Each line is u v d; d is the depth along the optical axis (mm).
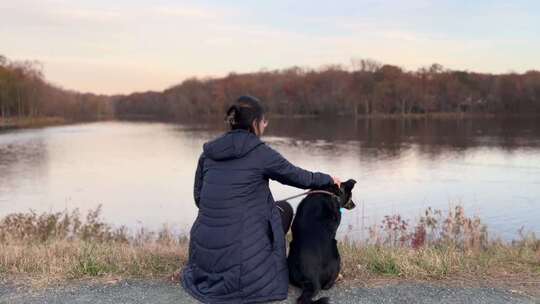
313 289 3924
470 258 5148
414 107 129125
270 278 3869
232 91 144000
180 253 5387
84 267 4781
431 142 46000
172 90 171750
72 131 75062
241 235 3844
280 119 112938
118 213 16453
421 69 138000
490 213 15547
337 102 130625
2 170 28609
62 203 18531
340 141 48219
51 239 8516
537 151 36438
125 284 4473
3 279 4660
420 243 8461
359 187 21031
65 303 4102
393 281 4508
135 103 190875
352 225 12750
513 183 21922
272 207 4035
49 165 31016
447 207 16562
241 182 3863
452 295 4168
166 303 4031
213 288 3912
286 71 157500
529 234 11750
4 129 82750
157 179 24688
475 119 102812
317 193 4352
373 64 136625
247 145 3887
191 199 18984
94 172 27609
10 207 17828
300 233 4137
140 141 52562
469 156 33625
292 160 31984
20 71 124625
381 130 67438
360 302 4047
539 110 121062
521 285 4383
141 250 5625
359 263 4988
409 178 23750
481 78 132375
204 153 4016
